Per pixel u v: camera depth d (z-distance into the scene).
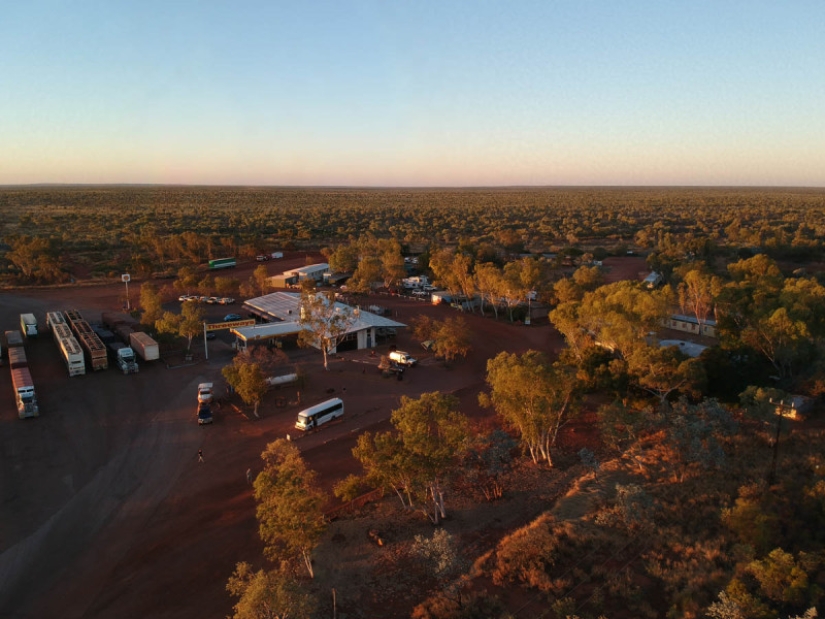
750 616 24.53
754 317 53.34
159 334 72.12
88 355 66.31
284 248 154.62
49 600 28.72
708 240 129.12
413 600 28.53
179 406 53.16
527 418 40.62
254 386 50.16
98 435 46.97
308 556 30.42
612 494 37.03
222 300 101.12
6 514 35.81
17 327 82.31
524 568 29.95
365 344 73.81
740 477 37.62
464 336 69.69
